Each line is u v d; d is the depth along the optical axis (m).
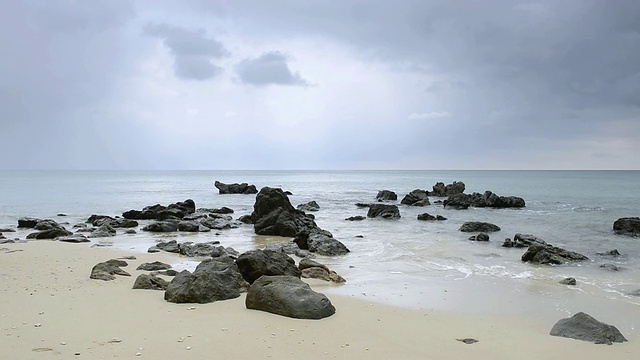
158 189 94.00
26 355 8.38
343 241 28.06
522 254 23.50
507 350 9.82
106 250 23.52
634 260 22.25
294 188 103.19
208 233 32.59
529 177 180.88
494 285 16.70
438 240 28.42
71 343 9.10
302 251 23.70
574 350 9.91
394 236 30.48
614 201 60.94
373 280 17.30
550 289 16.22
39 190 84.06
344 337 10.17
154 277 14.61
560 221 39.22
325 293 15.04
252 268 15.52
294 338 9.89
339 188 103.00
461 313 13.02
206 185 113.69
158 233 32.28
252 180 158.88
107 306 12.02
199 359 8.48
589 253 24.09
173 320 10.89
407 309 13.20
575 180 142.38
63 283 14.71
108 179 152.88
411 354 9.33
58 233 28.86
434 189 75.88
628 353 9.78
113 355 8.52
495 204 54.59
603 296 15.32
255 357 8.70
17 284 14.36
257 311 11.83
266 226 32.25
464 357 9.29
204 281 13.03
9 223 37.84
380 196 67.31
